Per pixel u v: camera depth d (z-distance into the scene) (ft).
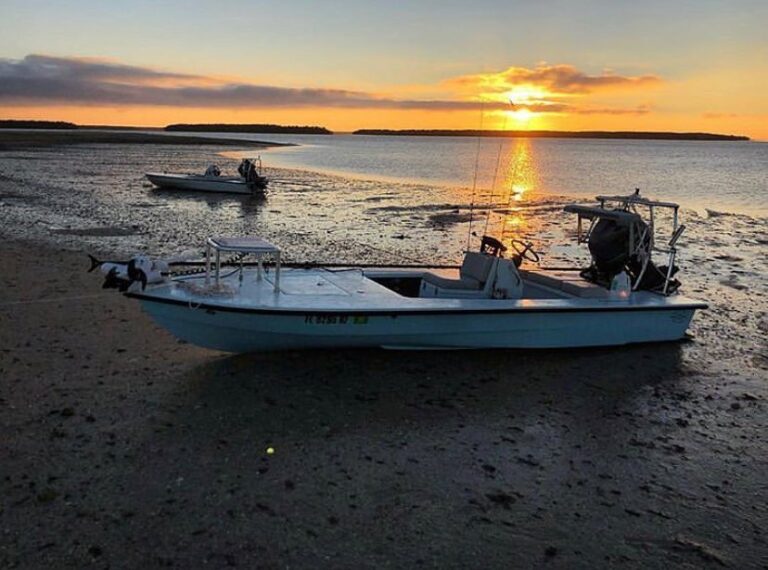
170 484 17.08
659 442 21.18
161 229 61.26
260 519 15.78
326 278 28.04
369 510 16.44
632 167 248.73
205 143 384.88
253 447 19.30
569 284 29.48
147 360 25.80
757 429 22.44
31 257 44.50
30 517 15.38
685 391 25.53
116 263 24.09
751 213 93.40
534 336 27.78
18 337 27.76
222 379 24.20
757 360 29.32
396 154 348.79
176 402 22.09
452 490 17.62
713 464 19.89
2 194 86.84
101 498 16.30
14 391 22.31
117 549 14.42
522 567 14.61
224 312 23.13
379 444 19.94
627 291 29.63
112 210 74.49
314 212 80.48
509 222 76.38
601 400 24.29
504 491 17.74
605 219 30.81
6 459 17.93
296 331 24.11
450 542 15.34
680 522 16.74
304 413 21.75
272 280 27.12
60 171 133.49
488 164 250.16
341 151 370.12
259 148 354.54
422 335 25.89
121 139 370.12
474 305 26.03
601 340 29.14
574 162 292.61
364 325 24.68
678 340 31.07
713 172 214.28
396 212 82.64
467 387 24.71
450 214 81.61
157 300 22.97
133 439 19.40
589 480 18.60
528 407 23.32
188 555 14.34
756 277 47.03
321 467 18.38
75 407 21.34
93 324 29.89
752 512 17.34
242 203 88.33
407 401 23.16
